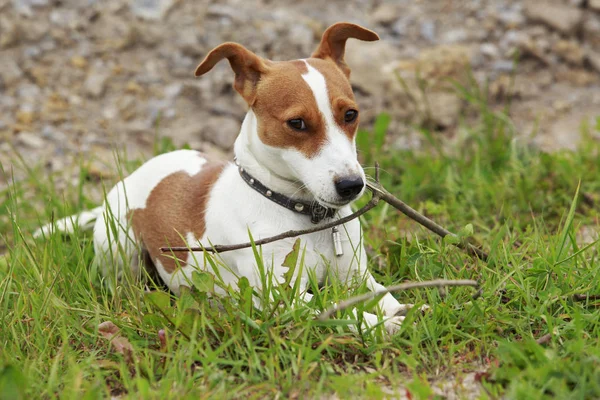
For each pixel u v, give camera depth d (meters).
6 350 5.30
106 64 11.23
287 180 5.60
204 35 11.51
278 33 11.43
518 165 8.53
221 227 5.82
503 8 12.13
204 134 10.10
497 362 4.89
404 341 5.10
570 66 11.43
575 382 4.51
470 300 5.41
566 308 5.22
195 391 4.67
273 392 4.71
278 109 5.42
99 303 6.12
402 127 10.29
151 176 6.63
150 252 6.43
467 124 10.39
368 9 12.12
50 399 4.77
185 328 5.14
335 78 5.58
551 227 7.54
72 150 9.77
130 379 4.98
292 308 5.25
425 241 6.48
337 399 4.68
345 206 5.56
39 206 8.72
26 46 11.33
